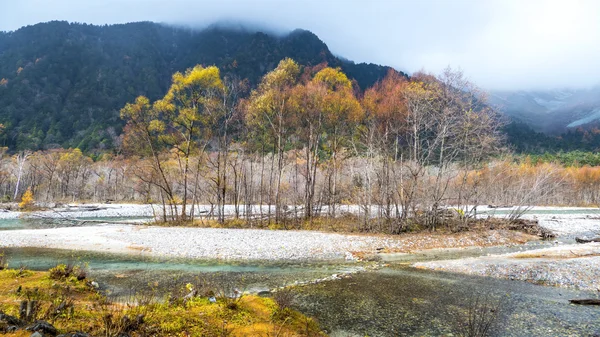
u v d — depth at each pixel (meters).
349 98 36.16
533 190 35.94
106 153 103.88
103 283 14.75
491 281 16.33
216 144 43.50
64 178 77.06
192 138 39.06
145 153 39.84
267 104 35.66
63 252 22.05
